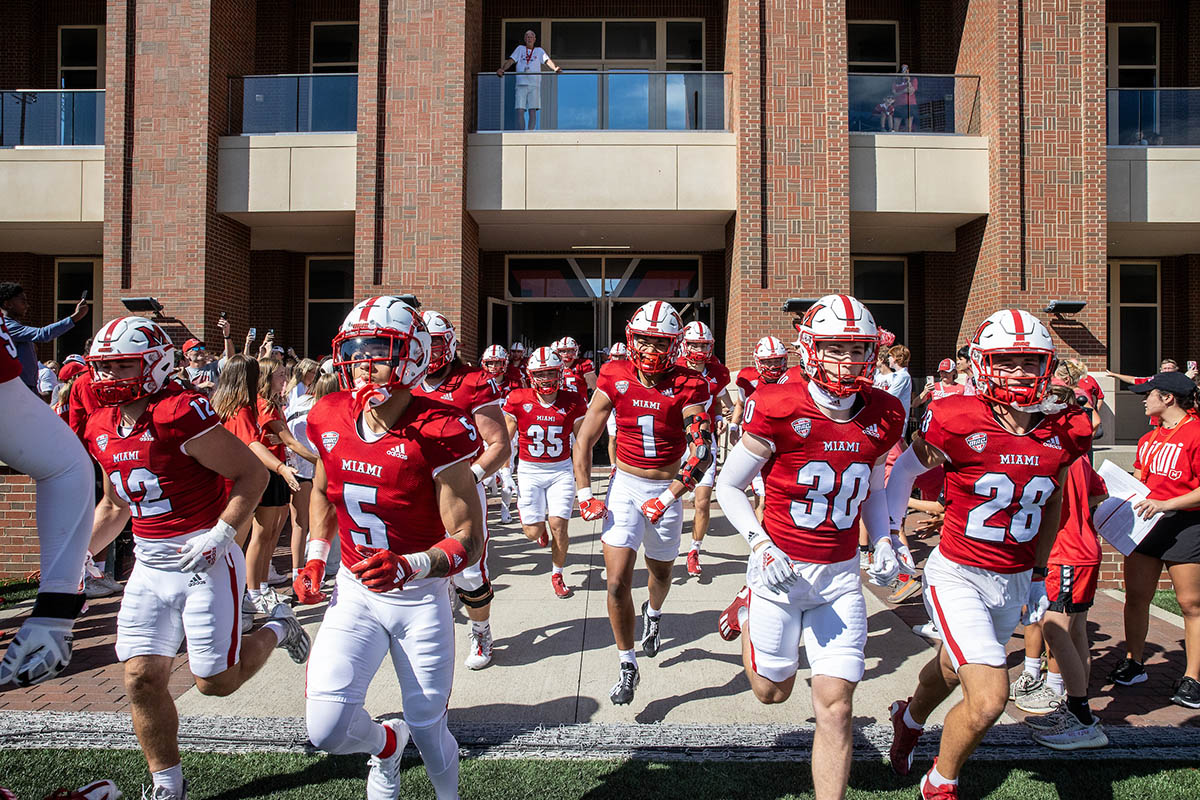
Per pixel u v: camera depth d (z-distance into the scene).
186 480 3.16
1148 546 4.39
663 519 4.61
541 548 8.28
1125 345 15.71
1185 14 15.02
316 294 15.81
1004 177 12.38
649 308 4.52
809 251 12.34
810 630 3.10
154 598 3.16
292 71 15.16
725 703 4.30
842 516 3.07
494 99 12.91
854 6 15.18
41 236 14.02
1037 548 3.27
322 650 2.75
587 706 4.27
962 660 2.99
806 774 3.52
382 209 12.38
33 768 3.52
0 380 2.12
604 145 12.66
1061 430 3.04
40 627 2.11
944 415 3.12
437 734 2.88
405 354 2.61
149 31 12.52
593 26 15.38
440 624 2.84
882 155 12.67
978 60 13.12
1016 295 12.35
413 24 12.48
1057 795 3.35
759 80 12.38
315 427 2.82
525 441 6.43
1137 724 4.03
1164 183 12.81
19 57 14.94
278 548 8.35
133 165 12.45
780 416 3.03
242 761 3.63
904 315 15.77
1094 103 12.44
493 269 15.82
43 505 2.22
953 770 3.02
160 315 12.31
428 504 2.78
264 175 12.64
